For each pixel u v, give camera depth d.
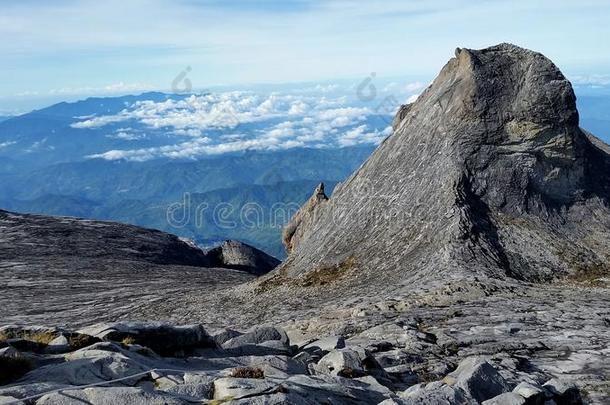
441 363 21.83
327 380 15.58
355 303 38.88
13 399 12.18
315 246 60.41
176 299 59.03
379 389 15.87
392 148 64.31
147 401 12.41
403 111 74.69
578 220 52.94
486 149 54.62
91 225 118.88
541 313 30.77
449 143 55.78
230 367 16.92
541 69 55.34
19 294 66.88
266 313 43.53
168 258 103.50
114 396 12.41
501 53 59.66
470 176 53.34
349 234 57.41
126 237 111.50
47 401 12.15
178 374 14.80
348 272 51.16
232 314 46.34
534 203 52.84
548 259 46.31
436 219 50.12
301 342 26.25
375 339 26.06
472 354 23.56
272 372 16.30
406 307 35.03
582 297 35.81
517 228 49.88
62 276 78.12
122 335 17.66
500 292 37.31
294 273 56.62
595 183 56.47
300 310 41.75
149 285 72.69
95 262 88.94
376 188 60.56
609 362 22.08
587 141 60.16
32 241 99.94
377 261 50.66
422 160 57.56
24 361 14.62
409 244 49.94
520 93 55.78
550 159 54.25
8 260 86.75
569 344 24.69
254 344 20.42
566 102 53.94
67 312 57.03
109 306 59.16
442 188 52.56
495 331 27.11
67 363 14.67
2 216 117.00
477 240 46.72
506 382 16.45
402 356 22.33
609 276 44.00
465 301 35.38
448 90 60.34
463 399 14.45
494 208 51.69
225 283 74.62
